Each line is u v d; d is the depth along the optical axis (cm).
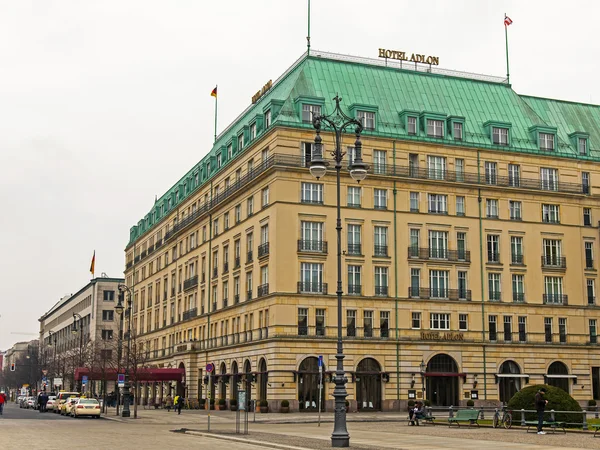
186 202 10788
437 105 8438
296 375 7200
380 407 7438
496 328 8006
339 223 3509
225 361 8619
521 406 4541
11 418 6731
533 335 8119
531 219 8331
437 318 7812
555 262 8375
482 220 8131
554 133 8656
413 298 7719
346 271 7550
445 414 6769
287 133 7538
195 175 10581
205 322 9494
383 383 7469
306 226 7506
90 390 12688
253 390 7688
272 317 7325
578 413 4234
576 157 8638
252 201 8156
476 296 7969
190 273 10394
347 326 7462
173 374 9769
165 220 11969
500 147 8306
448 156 8100
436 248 7925
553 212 8481
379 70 8494
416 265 7800
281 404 7100
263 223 7738
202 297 9738
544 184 8475
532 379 8025
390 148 7888
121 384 7275
